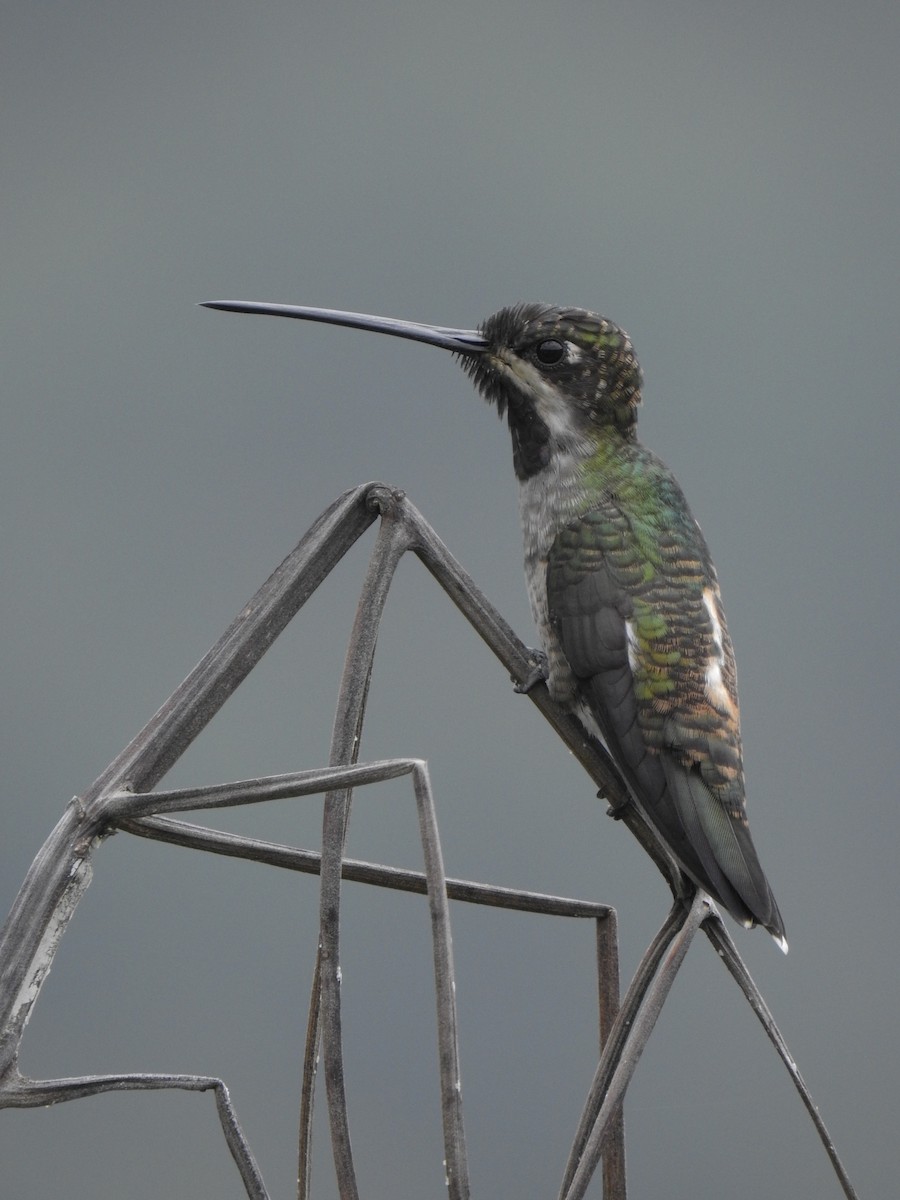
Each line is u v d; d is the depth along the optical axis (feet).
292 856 15.17
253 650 15.56
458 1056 13.37
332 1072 14.80
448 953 13.42
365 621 16.34
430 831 13.62
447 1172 13.14
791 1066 15.46
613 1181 15.99
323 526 16.58
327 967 14.99
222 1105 14.33
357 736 15.96
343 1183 14.57
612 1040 16.35
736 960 16.21
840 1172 15.17
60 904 13.69
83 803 14.08
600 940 17.42
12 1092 13.29
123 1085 13.93
